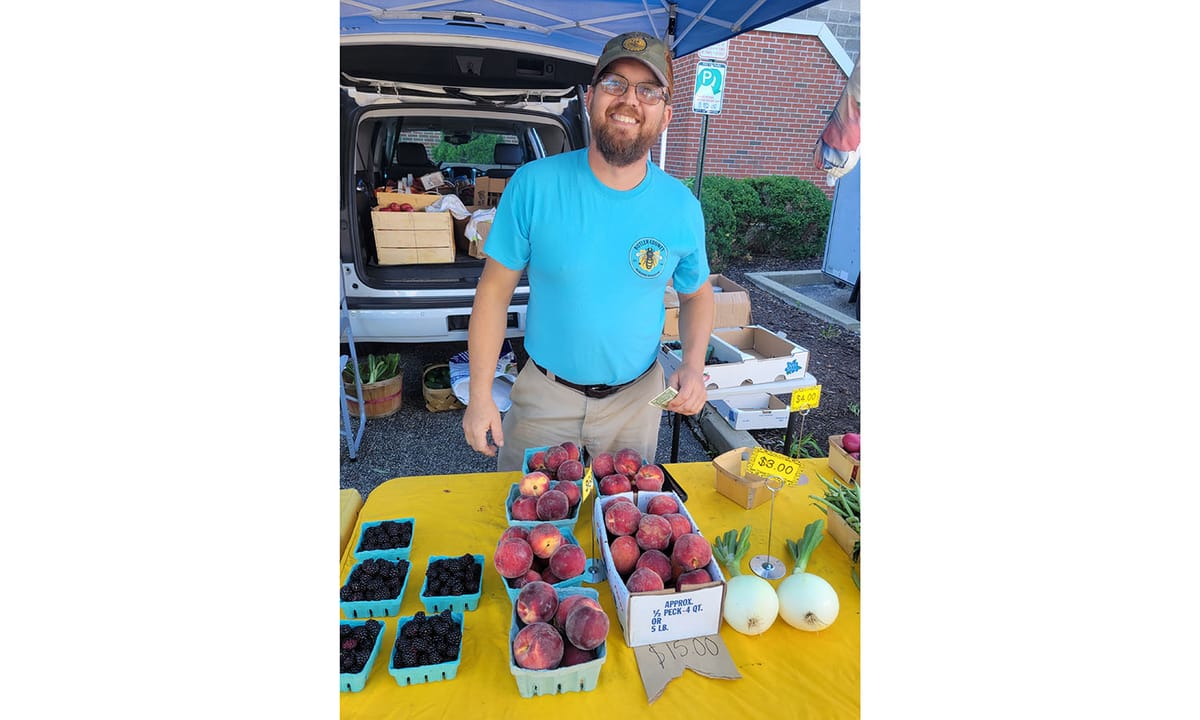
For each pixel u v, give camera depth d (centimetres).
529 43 376
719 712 129
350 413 396
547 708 128
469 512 188
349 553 170
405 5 340
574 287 206
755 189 820
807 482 210
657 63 177
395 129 532
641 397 231
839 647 147
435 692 131
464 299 396
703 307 236
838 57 809
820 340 573
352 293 384
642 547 154
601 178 199
